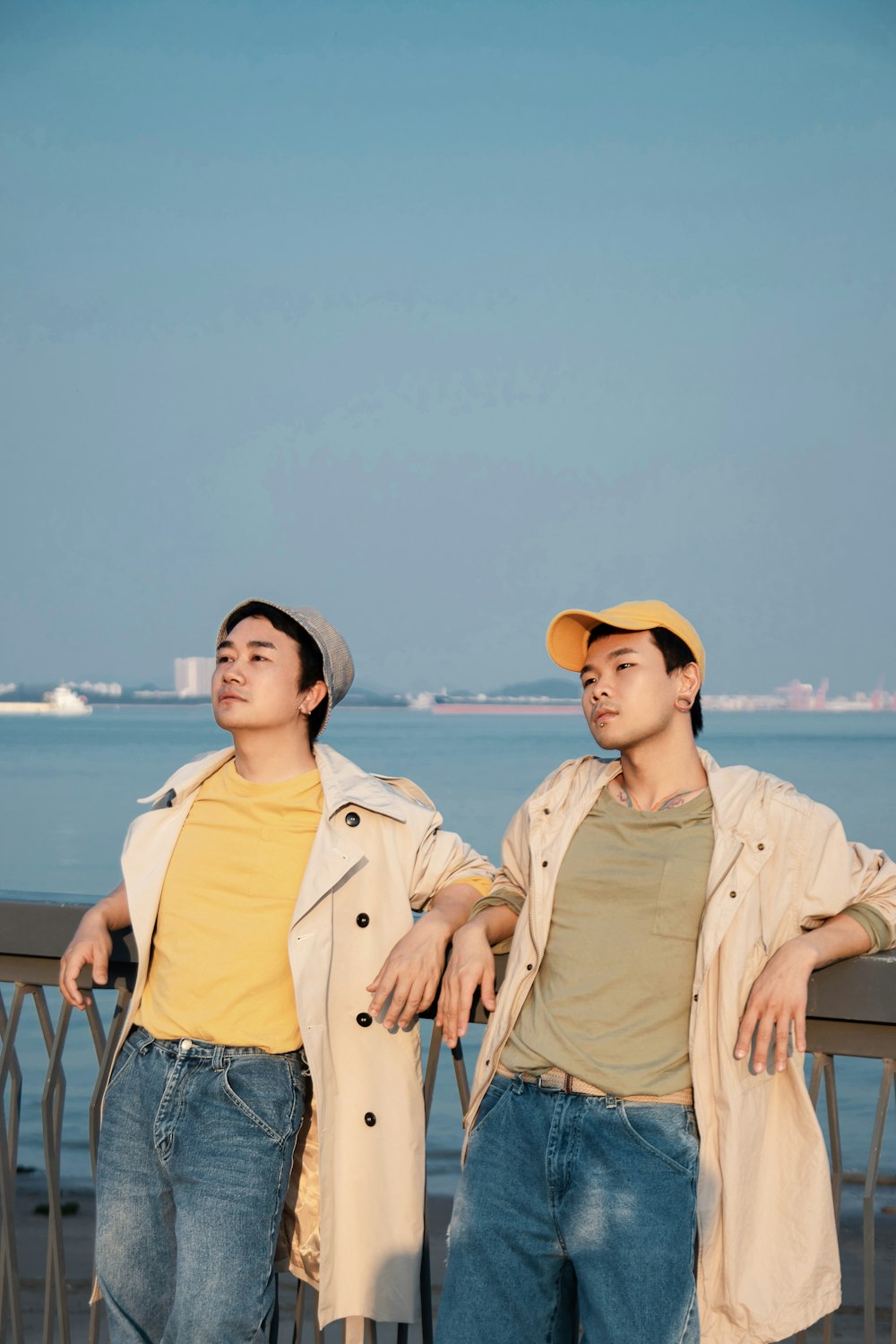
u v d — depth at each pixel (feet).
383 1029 7.64
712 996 6.84
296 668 8.03
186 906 7.74
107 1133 7.51
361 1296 7.41
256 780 8.15
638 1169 6.66
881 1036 7.00
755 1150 6.75
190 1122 7.18
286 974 7.49
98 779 205.46
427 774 211.41
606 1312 6.50
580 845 7.50
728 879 6.95
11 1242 8.66
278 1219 7.18
